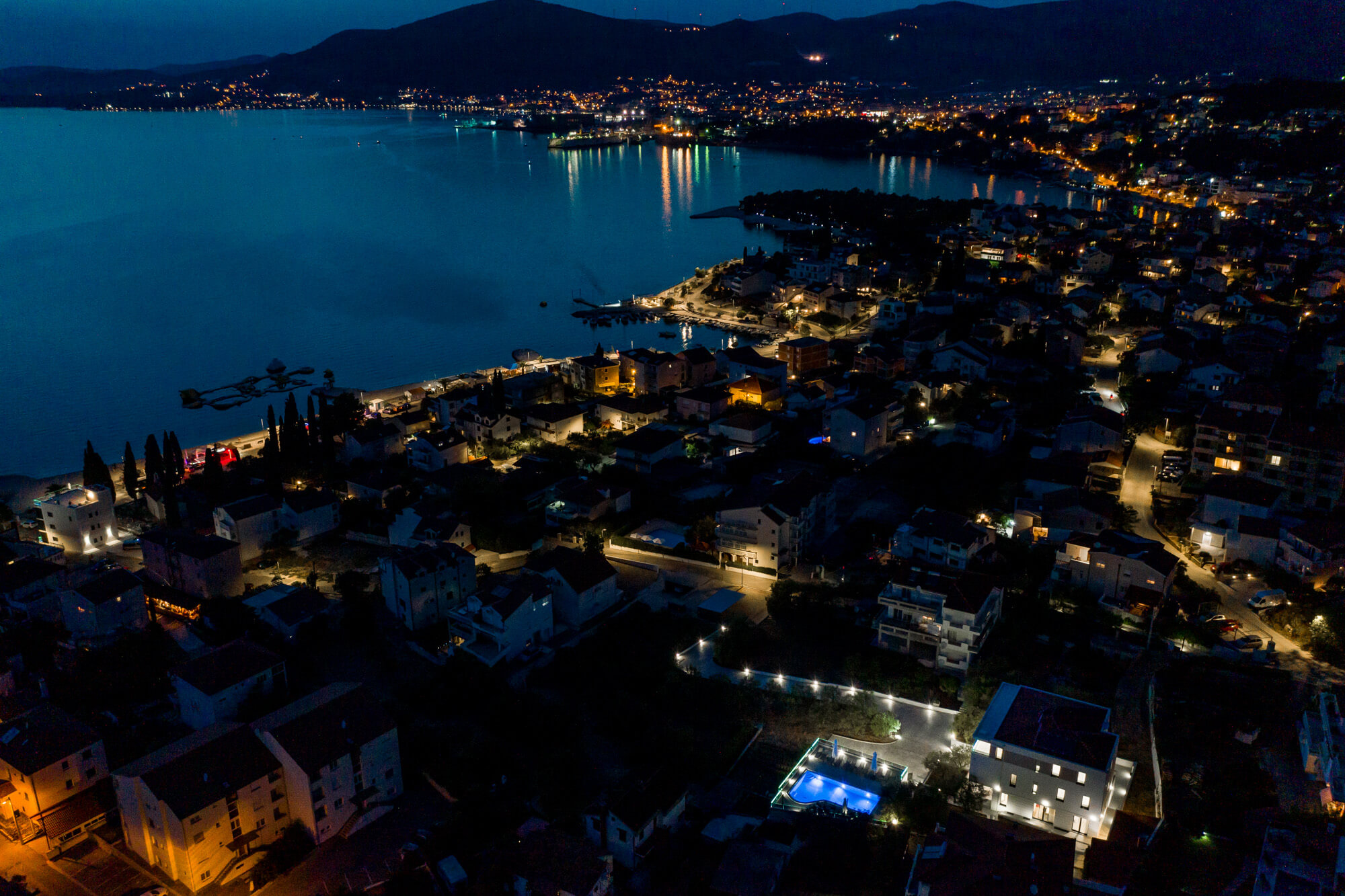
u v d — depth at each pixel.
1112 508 112.56
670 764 79.56
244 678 86.31
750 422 154.12
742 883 65.25
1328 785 70.94
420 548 107.44
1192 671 88.62
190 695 86.06
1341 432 120.25
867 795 76.19
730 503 115.00
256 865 71.19
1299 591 100.19
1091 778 69.25
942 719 86.06
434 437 150.62
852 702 88.06
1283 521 111.19
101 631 100.56
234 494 135.50
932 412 164.12
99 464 139.62
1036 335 186.62
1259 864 62.59
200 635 101.81
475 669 91.44
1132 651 92.75
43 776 73.69
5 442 173.25
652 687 90.94
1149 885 63.56
